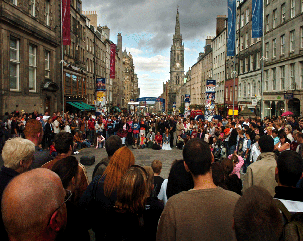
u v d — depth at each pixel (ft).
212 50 188.34
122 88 277.85
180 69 531.50
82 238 8.01
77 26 113.70
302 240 5.27
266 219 4.81
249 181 13.00
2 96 55.42
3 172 8.87
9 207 4.33
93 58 144.05
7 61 57.31
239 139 34.27
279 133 23.03
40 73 73.97
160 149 56.13
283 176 8.98
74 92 107.76
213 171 11.25
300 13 76.48
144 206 8.43
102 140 56.90
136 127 57.98
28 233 4.39
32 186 4.48
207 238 6.37
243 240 4.92
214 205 6.68
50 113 81.92
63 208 4.97
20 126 46.14
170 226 6.64
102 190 9.16
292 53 81.97
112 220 8.26
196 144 7.59
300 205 8.03
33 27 68.64
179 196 7.00
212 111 96.37
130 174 8.43
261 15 61.52
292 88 81.71
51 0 80.89
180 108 288.71
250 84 118.93
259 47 108.68
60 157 12.09
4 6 55.42
